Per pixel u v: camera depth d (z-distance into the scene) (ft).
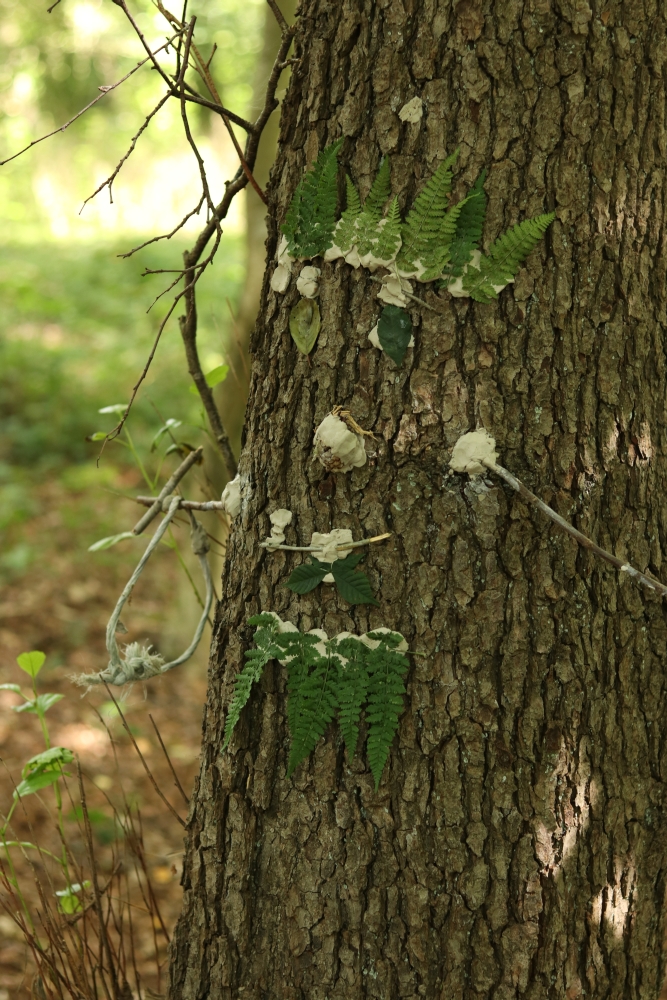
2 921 10.97
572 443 7.52
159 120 54.65
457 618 7.54
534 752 7.55
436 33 7.41
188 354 8.52
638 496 7.63
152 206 63.87
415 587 7.55
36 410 30.78
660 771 7.76
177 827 14.46
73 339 37.65
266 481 7.74
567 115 7.41
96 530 25.86
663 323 7.66
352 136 7.53
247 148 7.77
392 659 7.55
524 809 7.56
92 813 8.64
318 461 7.61
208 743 7.90
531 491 7.51
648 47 7.47
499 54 7.38
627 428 7.58
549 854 7.57
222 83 33.96
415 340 7.50
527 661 7.54
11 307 39.58
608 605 7.60
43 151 59.77
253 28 32.91
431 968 7.60
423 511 7.53
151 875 12.87
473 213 7.43
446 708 7.55
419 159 7.46
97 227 63.72
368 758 7.55
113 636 8.02
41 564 23.77
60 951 8.42
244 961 7.78
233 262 46.06
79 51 29.07
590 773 7.61
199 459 8.48
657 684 7.72
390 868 7.61
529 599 7.53
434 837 7.59
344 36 7.52
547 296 7.47
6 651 19.94
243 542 7.81
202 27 30.96
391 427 7.53
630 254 7.54
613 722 7.64
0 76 36.27
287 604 7.69
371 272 7.52
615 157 7.47
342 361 7.58
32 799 14.38
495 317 7.47
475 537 7.51
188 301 8.35
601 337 7.52
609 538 7.59
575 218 7.45
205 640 20.22
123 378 33.76
